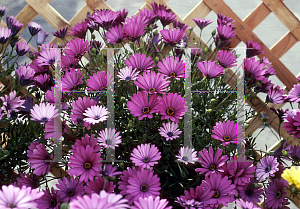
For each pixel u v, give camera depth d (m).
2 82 1.51
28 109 1.28
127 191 1.07
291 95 1.38
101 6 1.56
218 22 1.44
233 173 1.14
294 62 2.02
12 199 0.92
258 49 1.44
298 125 1.24
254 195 1.19
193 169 1.21
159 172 1.16
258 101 1.58
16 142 1.27
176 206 1.20
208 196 1.09
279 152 1.29
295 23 1.59
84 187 1.08
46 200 1.11
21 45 1.37
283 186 1.18
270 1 1.58
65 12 1.98
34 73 1.28
